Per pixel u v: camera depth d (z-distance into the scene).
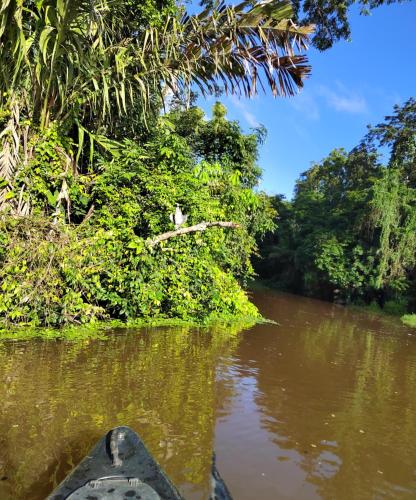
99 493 2.25
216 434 3.73
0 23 4.57
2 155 6.47
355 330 11.95
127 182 7.89
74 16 4.87
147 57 7.23
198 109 13.06
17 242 5.95
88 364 5.17
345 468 3.46
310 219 28.19
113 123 8.78
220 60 7.30
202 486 2.89
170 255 7.88
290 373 5.97
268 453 3.52
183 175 8.41
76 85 6.85
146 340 6.60
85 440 3.37
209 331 7.95
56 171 6.99
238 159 13.20
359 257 22.47
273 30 7.00
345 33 11.99
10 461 3.00
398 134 24.67
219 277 9.34
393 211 21.42
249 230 14.15
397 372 6.96
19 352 5.34
